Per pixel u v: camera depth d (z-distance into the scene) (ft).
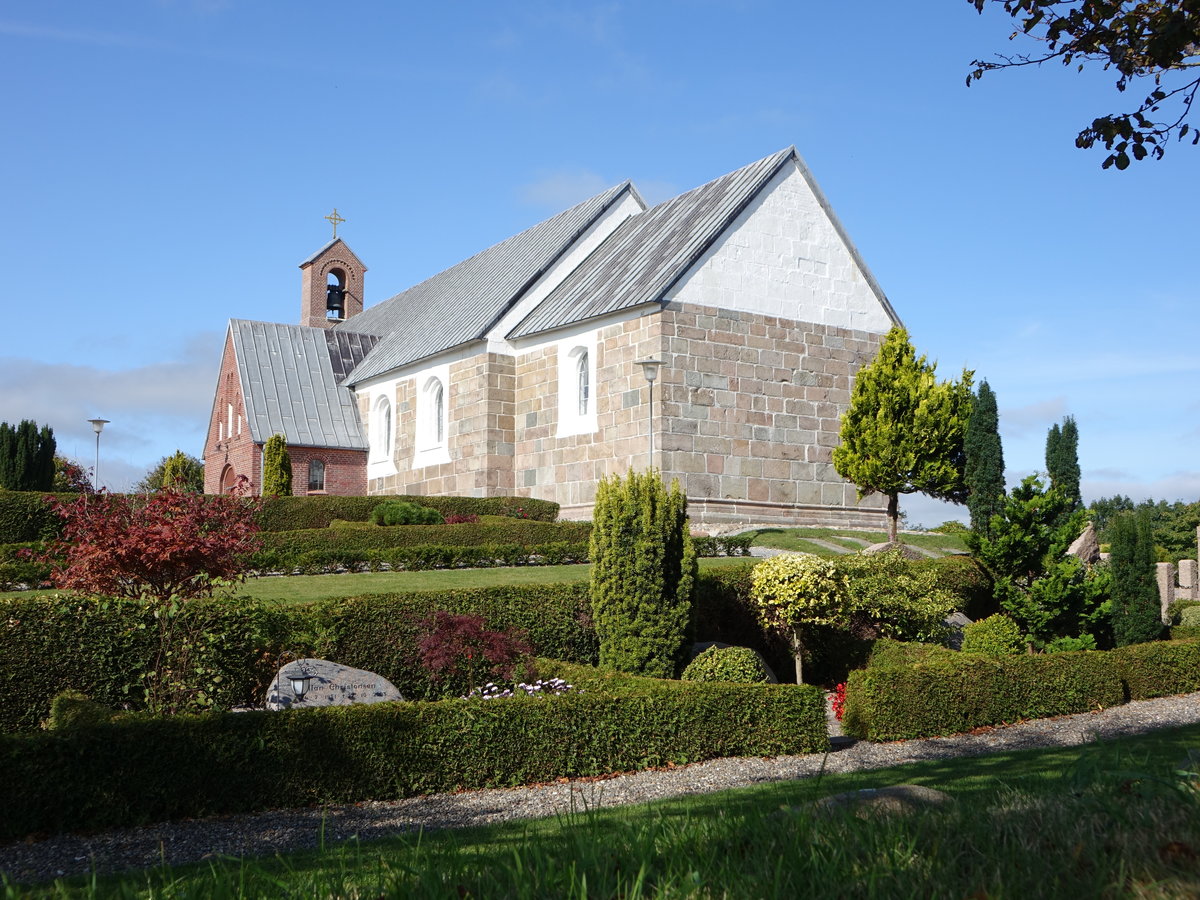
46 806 30.22
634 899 13.94
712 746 40.50
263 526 98.27
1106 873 14.56
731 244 97.86
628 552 51.78
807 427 100.94
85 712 34.73
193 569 47.55
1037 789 22.47
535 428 107.76
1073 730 46.09
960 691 46.21
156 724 31.99
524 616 53.06
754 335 98.43
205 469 152.46
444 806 34.04
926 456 85.25
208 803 32.32
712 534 92.89
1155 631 63.72
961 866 15.40
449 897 14.78
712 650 51.08
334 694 43.93
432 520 95.96
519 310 112.78
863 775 35.35
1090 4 29.68
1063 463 95.71
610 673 46.09
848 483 102.89
